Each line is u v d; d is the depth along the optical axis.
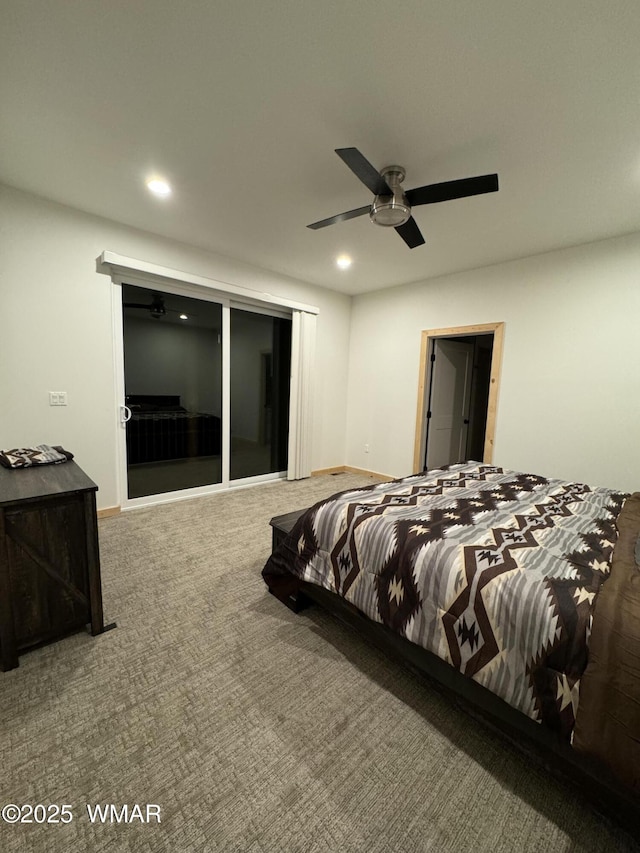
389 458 4.94
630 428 3.05
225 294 3.98
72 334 3.00
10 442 2.79
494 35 1.35
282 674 1.61
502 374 3.76
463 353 4.96
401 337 4.70
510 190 2.36
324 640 1.83
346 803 1.11
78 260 2.96
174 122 1.88
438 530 1.58
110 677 1.56
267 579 2.21
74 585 1.75
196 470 4.05
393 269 4.02
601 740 0.96
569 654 1.05
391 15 1.30
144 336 3.52
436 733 1.36
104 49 1.46
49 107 1.78
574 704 1.02
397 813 1.09
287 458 4.92
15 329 2.74
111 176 2.40
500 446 3.80
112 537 2.93
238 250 3.62
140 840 1.01
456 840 1.03
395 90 1.62
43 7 1.30
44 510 1.63
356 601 1.64
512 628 1.16
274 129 1.91
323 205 2.71
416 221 2.79
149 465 3.71
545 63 1.45
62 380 2.98
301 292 4.64
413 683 1.59
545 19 1.28
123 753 1.24
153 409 3.66
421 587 1.40
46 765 1.19
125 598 2.12
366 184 1.93
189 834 1.02
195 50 1.46
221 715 1.40
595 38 1.34
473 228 2.91
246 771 1.19
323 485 4.61
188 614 2.00
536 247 3.29
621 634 0.99
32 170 2.36
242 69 1.54
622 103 1.64
